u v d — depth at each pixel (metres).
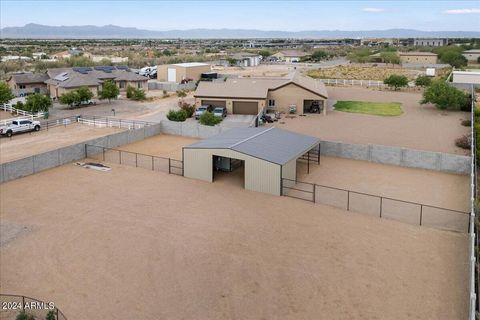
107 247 19.81
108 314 15.12
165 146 37.84
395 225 22.09
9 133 41.88
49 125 47.12
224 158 30.45
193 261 18.59
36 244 20.09
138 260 18.67
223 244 20.06
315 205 24.67
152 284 16.92
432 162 30.88
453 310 15.32
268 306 15.58
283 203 24.97
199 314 15.16
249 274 17.59
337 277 17.36
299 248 19.69
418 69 117.25
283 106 55.38
